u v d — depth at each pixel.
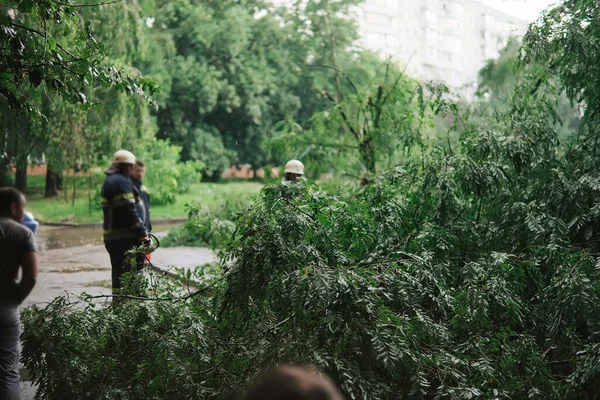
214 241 8.92
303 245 4.40
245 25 58.03
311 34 51.81
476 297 4.51
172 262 15.40
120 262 8.53
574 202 5.53
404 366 3.88
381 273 4.46
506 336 4.27
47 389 4.61
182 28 56.94
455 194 6.19
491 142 5.91
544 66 7.70
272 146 14.61
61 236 24.50
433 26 87.81
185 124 56.62
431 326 4.26
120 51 21.86
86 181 38.00
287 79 58.09
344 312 3.85
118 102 24.92
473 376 4.19
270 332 4.38
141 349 4.71
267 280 4.30
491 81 12.31
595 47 6.33
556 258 5.08
